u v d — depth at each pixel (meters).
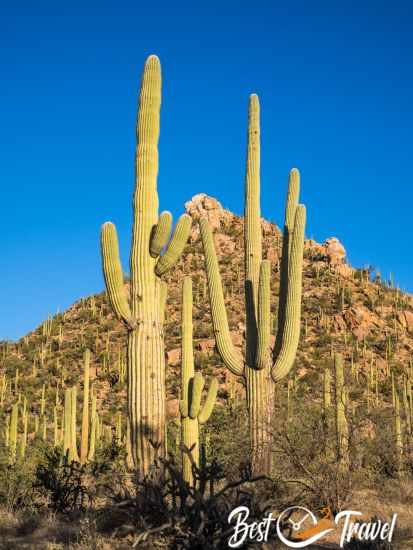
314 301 50.75
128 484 8.98
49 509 10.75
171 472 6.65
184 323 11.57
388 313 49.09
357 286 54.19
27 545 8.20
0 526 9.48
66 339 52.06
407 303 51.47
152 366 8.57
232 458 11.71
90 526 8.29
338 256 59.75
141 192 9.09
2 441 15.46
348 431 11.10
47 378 43.31
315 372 35.44
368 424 12.55
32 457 13.57
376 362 39.50
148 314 8.71
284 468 10.66
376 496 11.43
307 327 46.44
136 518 6.86
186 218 8.80
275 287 50.91
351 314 46.41
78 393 39.59
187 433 10.98
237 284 53.84
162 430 8.48
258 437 11.15
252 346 11.76
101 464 12.34
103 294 61.47
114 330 52.16
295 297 11.78
